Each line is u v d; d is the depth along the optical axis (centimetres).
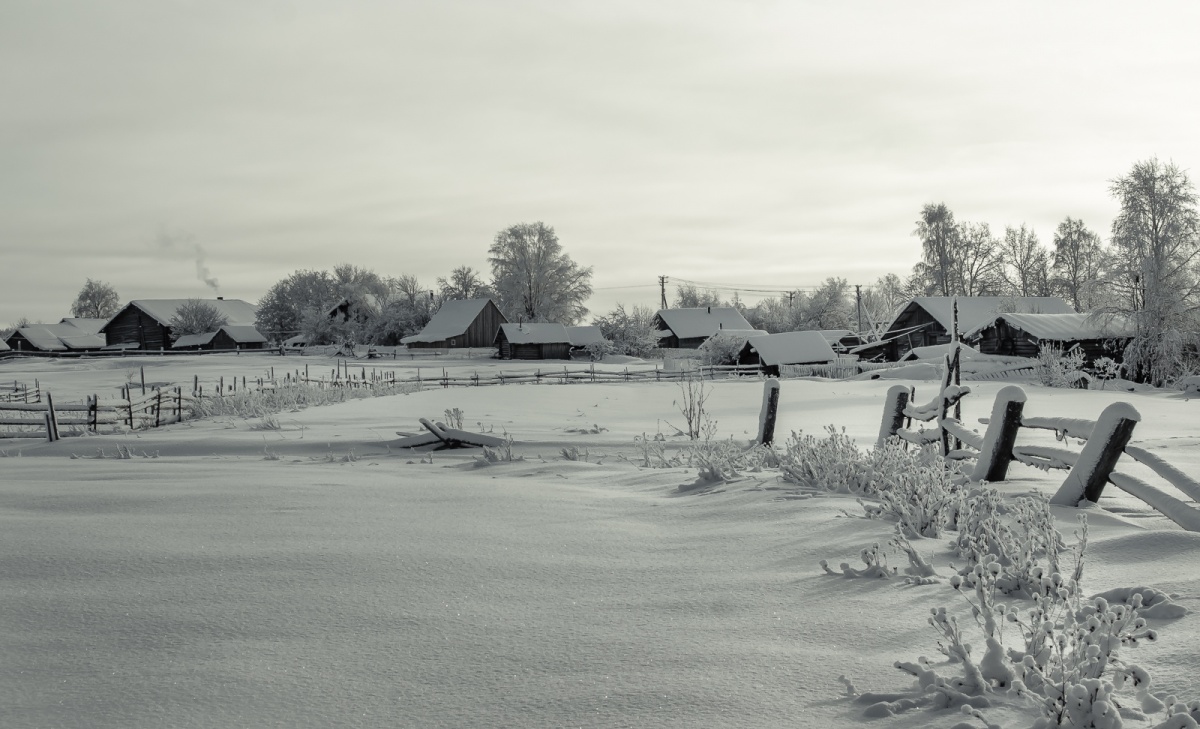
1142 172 4759
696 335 10469
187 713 337
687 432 1925
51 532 660
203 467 1184
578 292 10950
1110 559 527
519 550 607
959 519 638
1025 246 9212
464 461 1316
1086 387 4591
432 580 526
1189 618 405
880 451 895
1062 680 304
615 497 855
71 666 388
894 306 10056
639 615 454
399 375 5909
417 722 325
